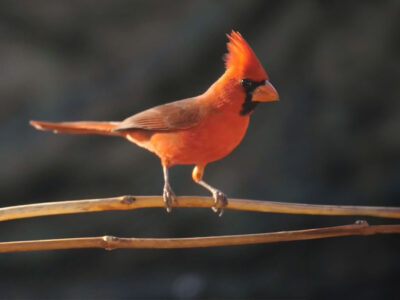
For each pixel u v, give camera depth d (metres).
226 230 11.34
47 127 7.42
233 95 6.23
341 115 12.09
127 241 4.96
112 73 13.58
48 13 14.64
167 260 11.83
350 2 12.59
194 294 11.23
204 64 12.58
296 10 12.83
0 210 5.05
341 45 12.46
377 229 5.20
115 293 11.39
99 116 12.47
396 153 11.54
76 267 11.90
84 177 11.93
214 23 12.62
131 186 11.91
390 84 12.06
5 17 14.51
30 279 11.86
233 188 11.77
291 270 11.29
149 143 6.84
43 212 5.11
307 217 11.08
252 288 11.20
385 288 10.94
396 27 12.25
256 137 12.28
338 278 11.09
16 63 14.35
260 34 12.91
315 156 11.89
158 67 12.52
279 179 11.80
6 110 13.88
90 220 11.69
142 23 14.62
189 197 5.77
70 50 14.54
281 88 12.62
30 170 11.86
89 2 14.91
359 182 11.52
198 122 6.35
